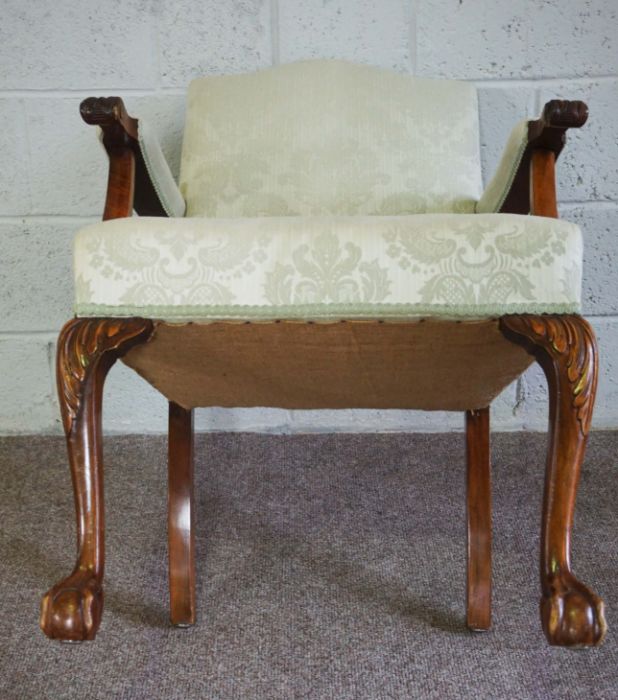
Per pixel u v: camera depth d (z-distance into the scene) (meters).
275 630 0.97
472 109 1.24
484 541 0.96
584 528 1.21
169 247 0.67
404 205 1.17
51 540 1.20
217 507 1.29
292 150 1.19
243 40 1.47
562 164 1.51
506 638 0.95
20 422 1.62
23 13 1.46
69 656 0.92
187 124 1.25
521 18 1.45
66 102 1.49
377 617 1.00
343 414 1.60
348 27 1.46
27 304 1.57
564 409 0.65
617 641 0.94
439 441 1.54
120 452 1.52
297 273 0.66
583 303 1.56
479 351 0.71
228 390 0.84
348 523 1.24
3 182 1.52
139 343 0.68
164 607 1.03
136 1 1.45
